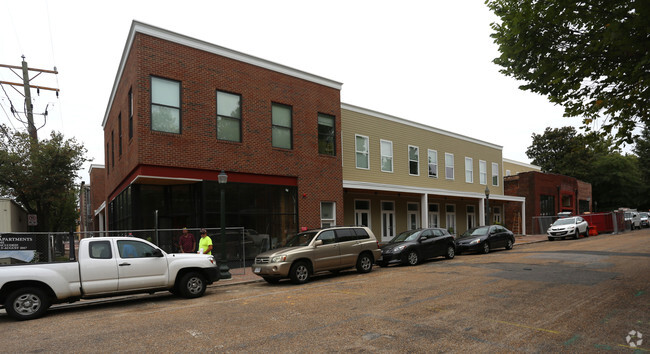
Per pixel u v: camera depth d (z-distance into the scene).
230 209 15.54
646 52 6.89
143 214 15.42
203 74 15.17
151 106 13.79
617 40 6.67
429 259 18.03
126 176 15.48
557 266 13.34
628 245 20.47
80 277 8.87
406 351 5.46
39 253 10.22
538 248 21.33
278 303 8.98
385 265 15.96
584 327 6.34
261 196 16.55
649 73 7.08
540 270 12.53
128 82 15.09
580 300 8.20
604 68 7.75
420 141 27.06
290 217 17.41
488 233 20.36
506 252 19.83
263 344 5.96
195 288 10.37
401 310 7.80
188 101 14.66
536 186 36.22
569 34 7.80
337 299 9.12
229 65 16.00
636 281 10.09
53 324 7.76
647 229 38.12
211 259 10.79
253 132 16.45
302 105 18.38
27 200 22.66
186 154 14.41
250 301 9.41
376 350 5.54
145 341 6.30
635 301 7.95
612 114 8.02
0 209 17.83
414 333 6.26
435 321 6.92
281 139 17.53
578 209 43.66
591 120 8.25
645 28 6.53
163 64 14.16
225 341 6.17
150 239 13.98
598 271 12.00
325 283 11.95
